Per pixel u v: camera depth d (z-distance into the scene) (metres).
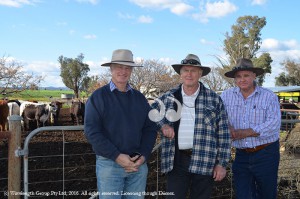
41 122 17.38
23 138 11.66
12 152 3.00
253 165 3.53
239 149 3.66
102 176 2.84
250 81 3.46
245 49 27.91
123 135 2.85
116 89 2.91
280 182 5.48
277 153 3.54
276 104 3.46
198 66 3.02
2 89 15.41
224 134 3.14
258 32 31.67
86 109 2.84
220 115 3.14
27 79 15.72
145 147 2.93
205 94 3.14
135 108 2.93
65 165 7.05
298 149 6.02
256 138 3.47
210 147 3.06
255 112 3.48
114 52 2.93
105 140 2.72
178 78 21.42
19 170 3.04
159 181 5.85
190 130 3.09
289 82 44.00
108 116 2.83
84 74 54.22
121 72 2.89
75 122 19.88
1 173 6.53
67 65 53.12
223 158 3.12
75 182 5.84
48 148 9.68
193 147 3.06
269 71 36.19
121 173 2.85
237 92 3.62
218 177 3.09
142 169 2.97
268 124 3.36
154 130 3.03
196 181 3.14
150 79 21.17
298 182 5.33
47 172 6.42
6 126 14.43
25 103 16.92
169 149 3.13
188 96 3.16
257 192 3.70
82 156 7.99
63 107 32.09
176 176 3.15
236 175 3.70
